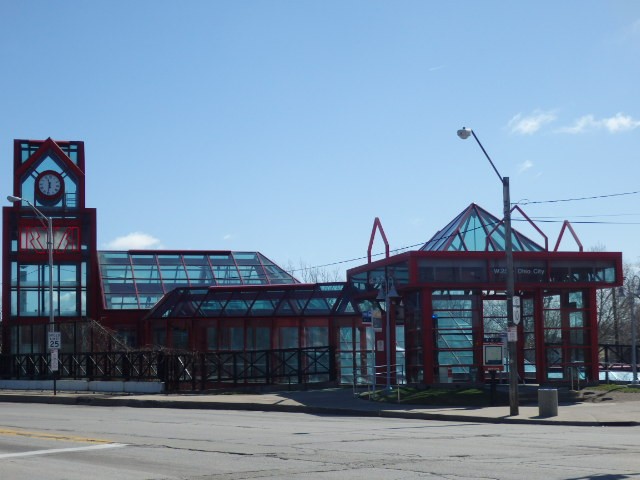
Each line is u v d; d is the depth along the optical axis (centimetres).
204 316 4603
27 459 1538
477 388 3378
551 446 1717
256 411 3078
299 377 4056
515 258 3606
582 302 3728
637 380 3931
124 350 4347
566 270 3653
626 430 2189
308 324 4412
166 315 4712
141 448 1703
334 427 2267
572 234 3850
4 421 2500
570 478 1250
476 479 1246
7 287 5688
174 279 5966
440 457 1527
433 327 3572
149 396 3725
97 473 1348
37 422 2456
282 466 1420
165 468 1403
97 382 4228
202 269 6078
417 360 3669
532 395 3164
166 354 4009
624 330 7269
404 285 3600
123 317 5678
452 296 3616
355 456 1549
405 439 1897
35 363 4772
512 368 2656
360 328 4378
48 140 5831
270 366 4241
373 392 3359
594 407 2845
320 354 4147
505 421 2503
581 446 1716
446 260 3538
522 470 1338
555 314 3703
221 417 2712
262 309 4534
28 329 5444
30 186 5806
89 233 5856
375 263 3884
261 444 1777
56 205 5828
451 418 2617
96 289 5800
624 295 6906
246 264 6209
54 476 1319
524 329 3741
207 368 4259
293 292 4572
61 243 5794
